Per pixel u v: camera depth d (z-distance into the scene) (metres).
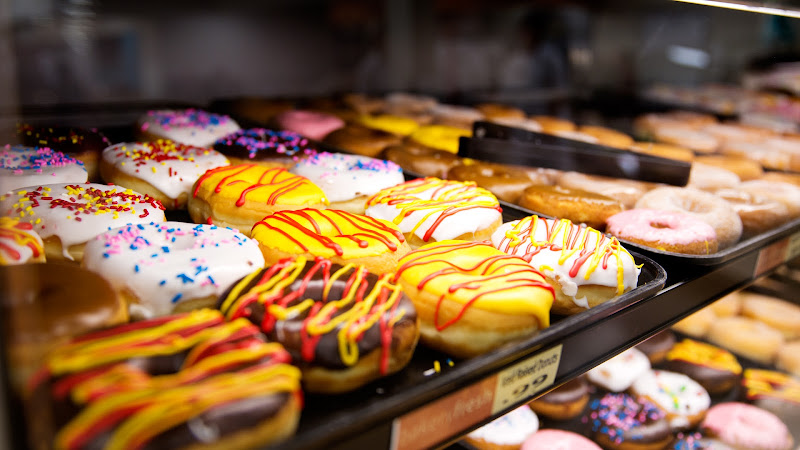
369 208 0.60
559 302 0.51
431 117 0.93
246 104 0.81
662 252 0.56
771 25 1.15
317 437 0.37
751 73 1.22
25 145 0.61
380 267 0.51
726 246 0.64
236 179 0.59
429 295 0.47
